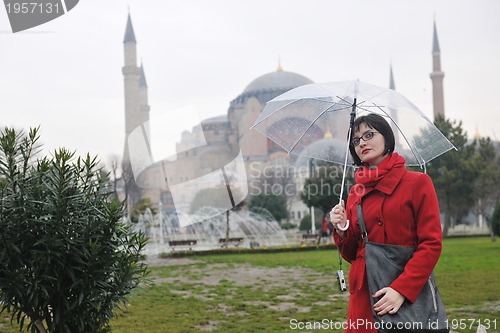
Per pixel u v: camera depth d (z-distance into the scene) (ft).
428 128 12.94
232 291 41.86
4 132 15.10
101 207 15.58
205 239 132.16
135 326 28.58
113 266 15.34
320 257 74.43
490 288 38.91
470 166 131.54
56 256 14.46
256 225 133.69
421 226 10.17
